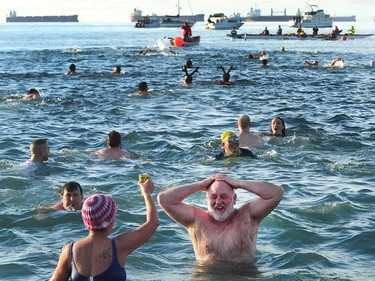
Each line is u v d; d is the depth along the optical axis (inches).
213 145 681.0
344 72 1651.1
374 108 991.0
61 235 386.0
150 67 1785.2
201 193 456.1
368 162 601.0
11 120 850.1
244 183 326.6
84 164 577.0
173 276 318.3
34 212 425.4
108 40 4028.1
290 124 831.7
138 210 435.8
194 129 791.1
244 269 322.7
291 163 592.1
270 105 1013.8
